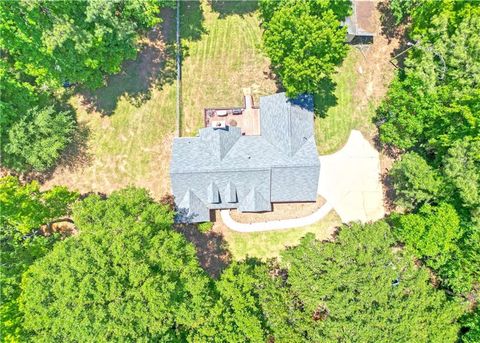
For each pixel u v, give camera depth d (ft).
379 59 138.51
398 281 106.73
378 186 137.69
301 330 101.60
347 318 99.71
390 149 138.00
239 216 134.41
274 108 127.95
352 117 138.21
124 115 135.33
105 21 107.96
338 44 107.45
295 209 135.64
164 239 104.12
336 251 106.52
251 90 137.08
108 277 91.91
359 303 99.40
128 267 94.58
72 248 96.43
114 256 94.79
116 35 112.68
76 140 133.90
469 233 111.04
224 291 105.50
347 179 137.49
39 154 121.29
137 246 97.04
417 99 112.88
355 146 137.90
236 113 135.44
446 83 110.42
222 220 134.10
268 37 110.11
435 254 111.34
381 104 130.62
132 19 120.47
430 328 101.14
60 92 133.80
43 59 110.83
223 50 138.00
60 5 103.45
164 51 136.67
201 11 138.62
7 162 127.75
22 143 119.24
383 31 138.41
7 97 118.83
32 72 112.68
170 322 95.76
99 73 121.80
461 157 106.63
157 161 134.82
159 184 134.10
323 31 103.71
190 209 125.18
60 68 113.39
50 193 115.03
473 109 105.60
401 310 99.40
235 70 137.39
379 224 113.80
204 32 138.31
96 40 109.40
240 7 138.62
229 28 138.62
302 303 107.24
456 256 114.32
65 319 89.30
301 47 106.42
